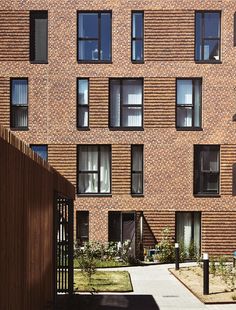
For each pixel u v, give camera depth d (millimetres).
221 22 27859
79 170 27812
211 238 27453
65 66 27766
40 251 9008
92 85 27719
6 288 6273
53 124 27734
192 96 27844
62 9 27844
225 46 27828
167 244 26109
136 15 28094
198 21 27969
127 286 17125
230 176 27641
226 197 27562
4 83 27656
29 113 27703
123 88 27891
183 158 27656
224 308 13703
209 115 27750
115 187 27547
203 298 14906
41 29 27984
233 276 19109
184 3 27766
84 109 27906
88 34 28016
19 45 27719
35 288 8492
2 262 6043
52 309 10711
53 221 10906
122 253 25094
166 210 27484
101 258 25094
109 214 27531
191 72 27766
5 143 6125
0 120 27609
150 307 13812
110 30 28031
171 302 14609
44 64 27766
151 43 27781
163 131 27672
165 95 27703
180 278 19141
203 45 27969
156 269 22703
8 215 6348
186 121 27875
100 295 15656
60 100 27766
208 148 27844
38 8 27766
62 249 14477
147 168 27562
